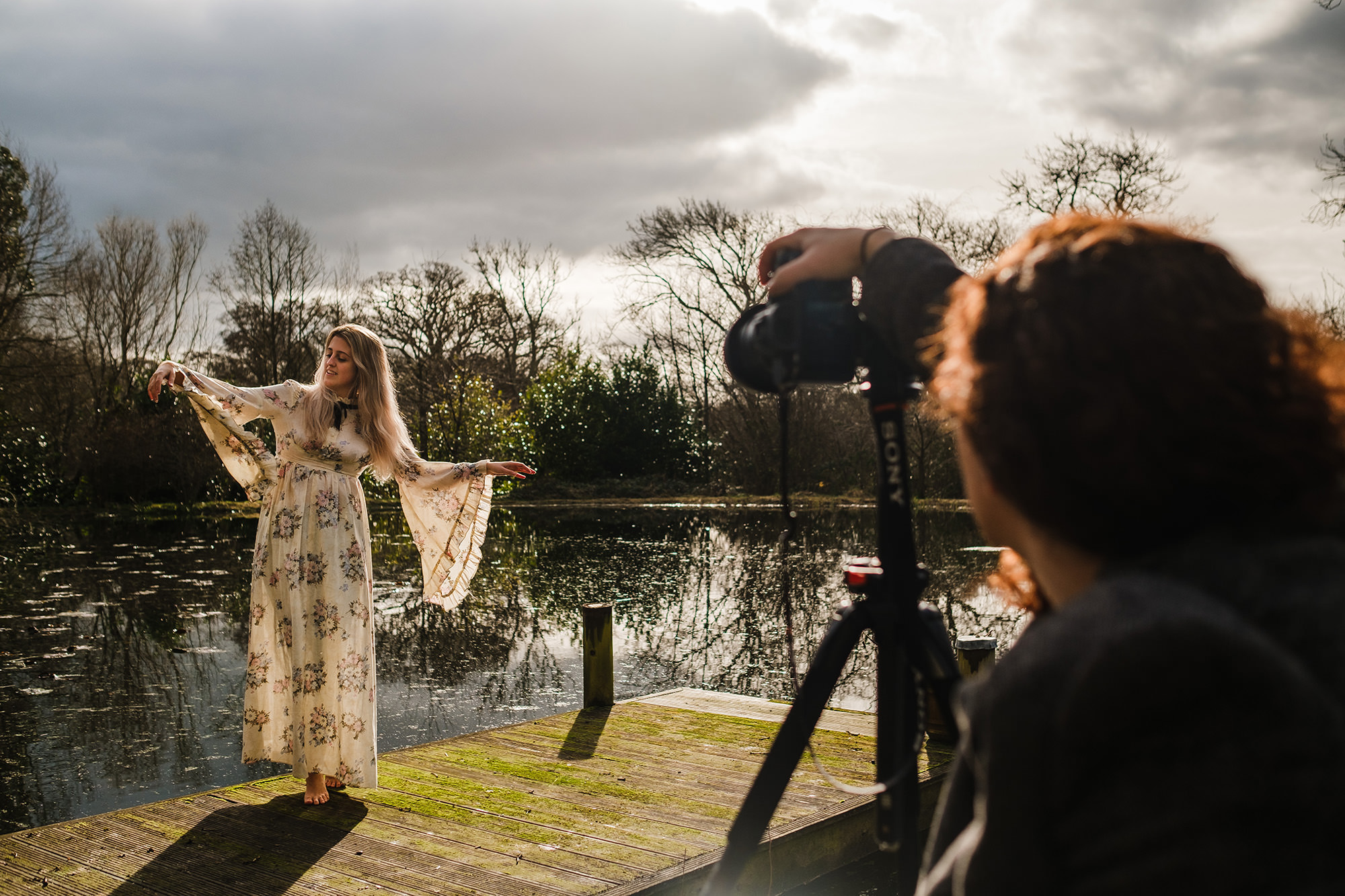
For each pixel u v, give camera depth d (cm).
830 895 306
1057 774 44
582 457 2752
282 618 327
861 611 94
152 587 1117
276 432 335
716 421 2764
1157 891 40
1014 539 58
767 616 935
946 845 59
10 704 622
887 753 94
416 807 322
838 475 2478
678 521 2006
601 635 465
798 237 92
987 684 49
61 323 2155
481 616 929
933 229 2102
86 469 2317
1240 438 46
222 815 315
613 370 2812
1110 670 42
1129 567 49
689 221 2538
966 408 54
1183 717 41
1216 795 40
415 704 619
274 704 332
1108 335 48
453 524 376
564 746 396
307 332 2950
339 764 324
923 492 1978
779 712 452
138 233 2706
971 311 56
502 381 3303
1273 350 48
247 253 2870
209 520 2083
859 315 88
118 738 548
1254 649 41
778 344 90
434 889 255
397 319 2916
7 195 1862
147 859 277
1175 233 54
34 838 293
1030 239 58
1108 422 47
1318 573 45
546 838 293
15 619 916
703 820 309
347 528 332
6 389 2053
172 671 714
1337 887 39
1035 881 45
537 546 1534
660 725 429
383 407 348
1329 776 39
